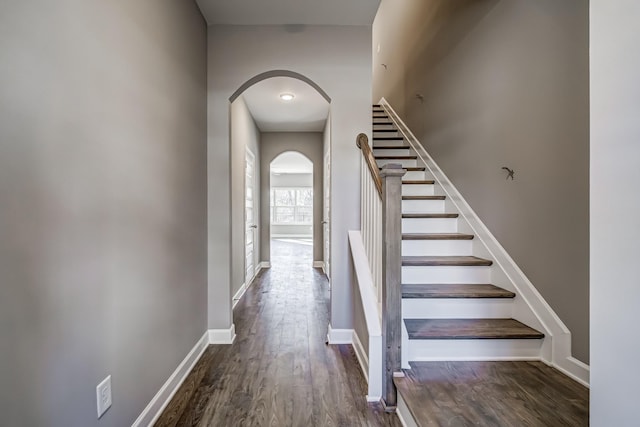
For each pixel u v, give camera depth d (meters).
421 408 1.49
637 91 0.76
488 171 2.51
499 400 1.55
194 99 2.34
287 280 5.12
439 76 3.38
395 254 1.77
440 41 3.36
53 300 1.02
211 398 1.89
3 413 0.86
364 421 1.69
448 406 1.51
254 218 5.40
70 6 1.08
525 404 1.52
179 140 2.05
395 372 1.77
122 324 1.39
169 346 1.88
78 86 1.12
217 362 2.33
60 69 1.04
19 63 0.90
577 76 1.70
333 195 2.69
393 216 1.76
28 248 0.93
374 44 6.36
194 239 2.33
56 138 1.03
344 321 2.68
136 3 1.51
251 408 1.80
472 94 2.75
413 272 2.40
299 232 13.10
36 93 0.95
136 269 1.51
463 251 2.69
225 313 2.65
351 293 2.69
